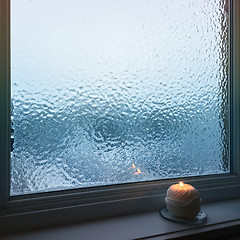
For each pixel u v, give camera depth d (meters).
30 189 0.68
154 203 0.74
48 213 0.66
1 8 0.64
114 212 0.71
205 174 0.82
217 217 0.70
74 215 0.68
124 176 0.76
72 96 0.72
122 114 0.76
